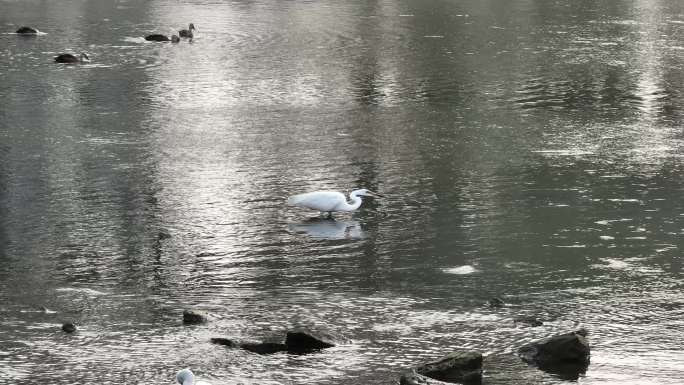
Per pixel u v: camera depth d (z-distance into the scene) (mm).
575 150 26828
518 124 30203
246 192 22703
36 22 53438
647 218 20703
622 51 44875
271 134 28688
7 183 23234
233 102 33281
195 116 31000
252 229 20031
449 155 26266
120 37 48188
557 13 59344
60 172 24250
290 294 16516
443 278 17281
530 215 20922
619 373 13578
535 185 23297
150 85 36031
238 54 43375
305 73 38906
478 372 13469
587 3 64688
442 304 16078
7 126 29172
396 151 26734
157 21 54469
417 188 23078
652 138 28422
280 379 13328
